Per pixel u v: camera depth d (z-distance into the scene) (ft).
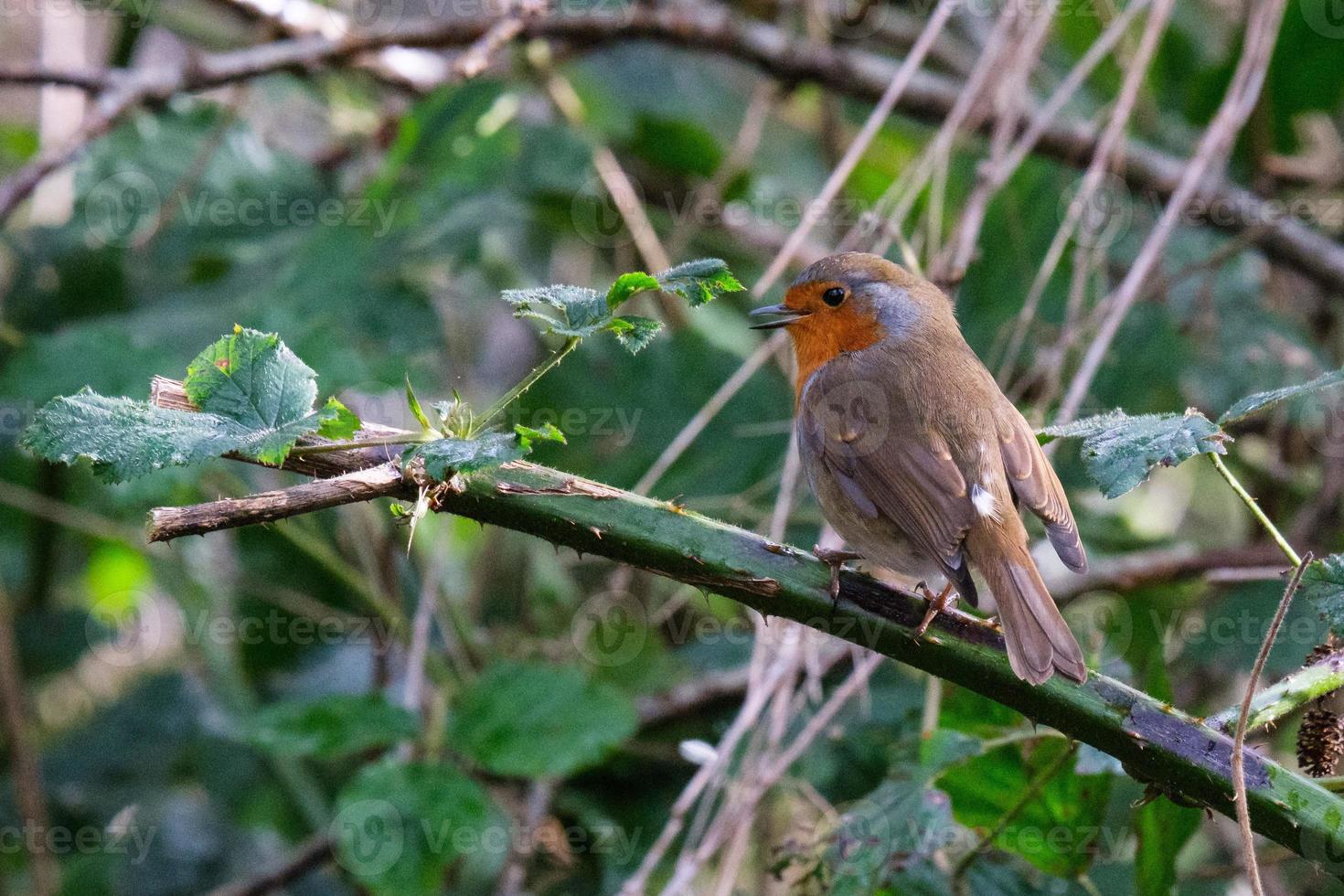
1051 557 32.60
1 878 34.01
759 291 25.40
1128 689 15.92
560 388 35.83
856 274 25.16
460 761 30.27
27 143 41.93
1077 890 25.21
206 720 35.58
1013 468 21.86
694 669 34.04
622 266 37.96
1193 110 37.91
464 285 38.55
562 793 31.89
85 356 31.14
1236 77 28.14
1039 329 33.78
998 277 34.50
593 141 36.86
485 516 15.58
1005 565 20.63
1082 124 35.65
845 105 42.68
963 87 36.81
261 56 33.55
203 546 36.04
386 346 33.88
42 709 38.37
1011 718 23.79
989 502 21.38
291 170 38.73
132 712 35.73
